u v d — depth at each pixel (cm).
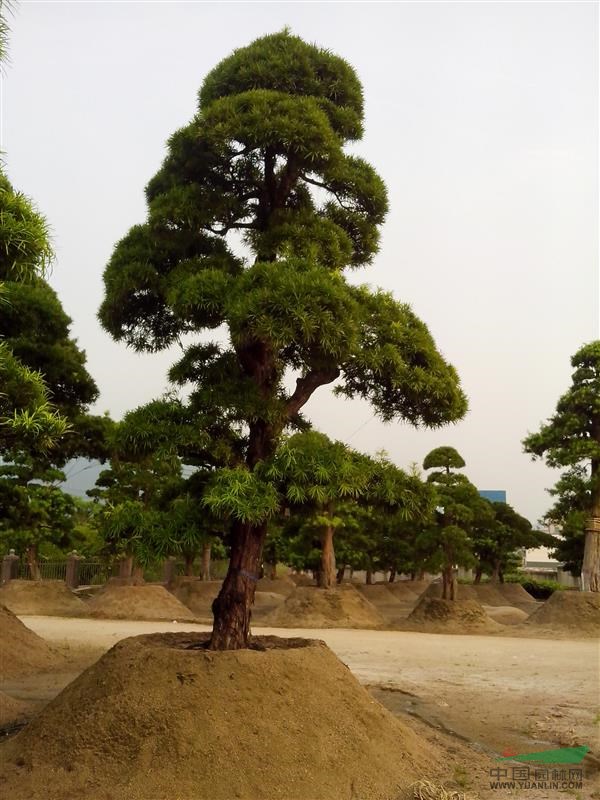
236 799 512
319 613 2125
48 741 583
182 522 666
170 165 816
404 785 567
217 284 683
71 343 1474
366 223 850
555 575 4531
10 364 643
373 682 1088
